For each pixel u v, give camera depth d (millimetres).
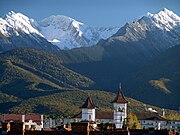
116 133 87562
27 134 83500
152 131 104938
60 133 82812
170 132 107000
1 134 81562
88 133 80500
